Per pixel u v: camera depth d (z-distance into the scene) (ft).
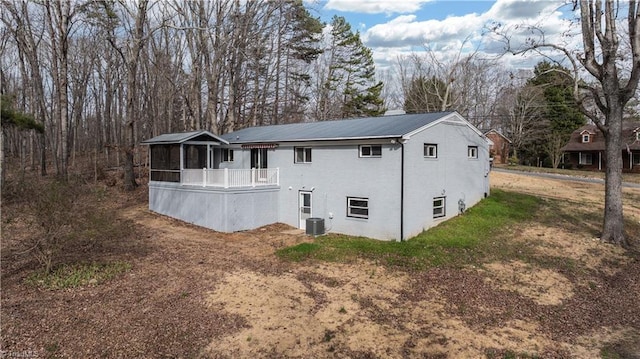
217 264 39.83
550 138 140.97
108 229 42.50
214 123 90.58
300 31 113.70
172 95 114.62
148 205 73.00
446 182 57.31
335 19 151.64
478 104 158.30
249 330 26.05
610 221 47.14
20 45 96.84
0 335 23.21
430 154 54.44
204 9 89.71
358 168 52.75
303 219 59.67
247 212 57.72
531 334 26.61
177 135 67.77
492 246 45.80
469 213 60.29
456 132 59.72
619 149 46.70
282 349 23.98
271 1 92.73
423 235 50.24
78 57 129.08
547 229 52.44
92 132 171.73
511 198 69.77
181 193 62.75
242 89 112.57
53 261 38.14
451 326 27.48
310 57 119.34
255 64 101.24
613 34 44.50
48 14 85.81
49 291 30.66
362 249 45.50
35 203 34.45
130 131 83.10
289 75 134.31
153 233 53.31
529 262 41.06
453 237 48.75
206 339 24.64
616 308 30.91
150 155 71.05
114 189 83.87
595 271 38.96
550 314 29.76
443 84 140.26
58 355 21.88
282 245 48.37
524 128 148.05
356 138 50.47
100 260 39.17
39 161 113.09
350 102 149.89
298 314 28.66
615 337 26.35
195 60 92.48
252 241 50.65
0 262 35.96
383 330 26.68
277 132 68.85
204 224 58.49
